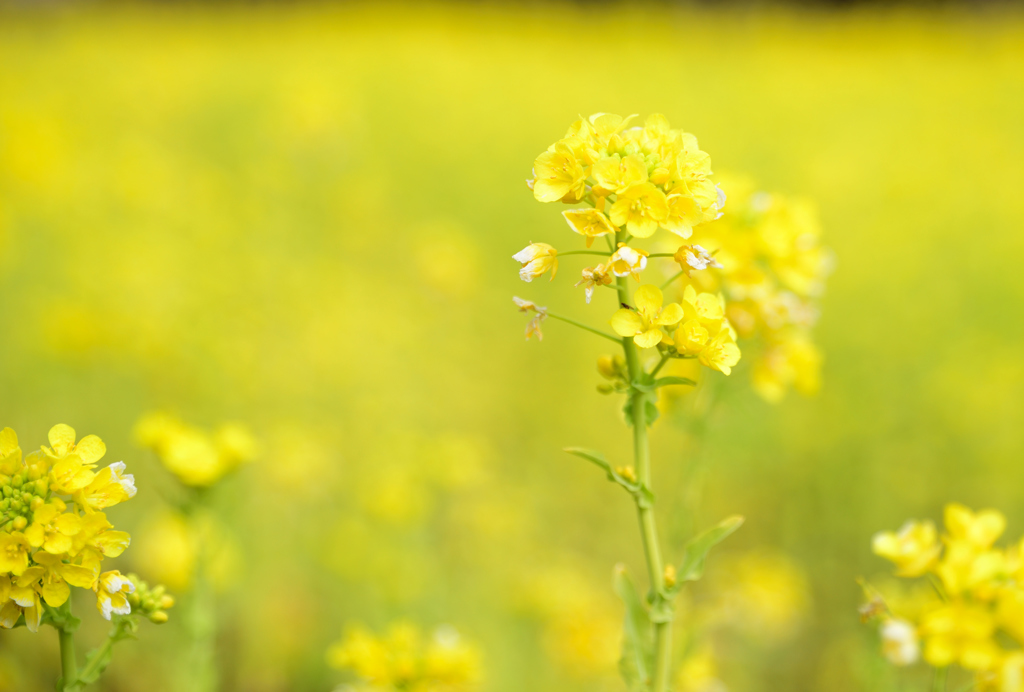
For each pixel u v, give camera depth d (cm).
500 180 1093
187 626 291
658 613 176
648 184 162
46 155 709
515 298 176
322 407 596
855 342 626
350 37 2184
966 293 715
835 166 973
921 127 1295
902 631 176
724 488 505
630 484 176
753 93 1522
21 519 148
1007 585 157
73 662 165
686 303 171
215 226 859
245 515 441
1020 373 571
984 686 161
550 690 400
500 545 468
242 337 637
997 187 1005
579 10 2775
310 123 996
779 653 410
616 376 182
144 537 407
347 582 432
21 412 496
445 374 661
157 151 1079
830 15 2733
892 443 523
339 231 912
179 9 2783
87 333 547
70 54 1689
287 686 386
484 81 1605
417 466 486
